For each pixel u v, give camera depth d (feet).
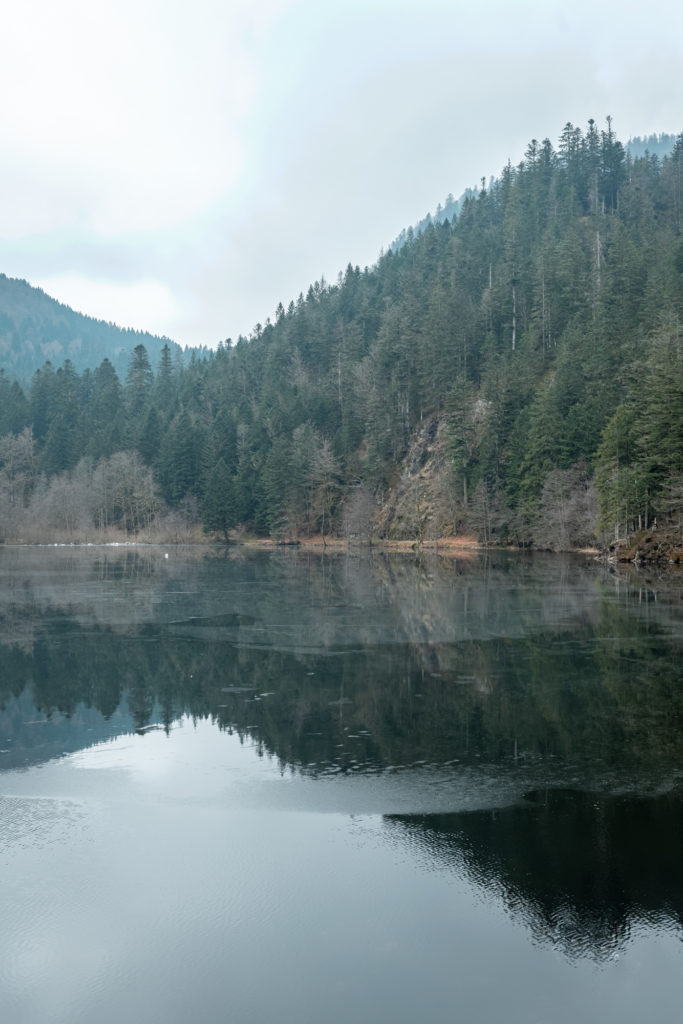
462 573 212.23
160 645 107.45
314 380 510.17
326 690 82.23
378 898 39.70
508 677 87.15
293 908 38.83
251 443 439.22
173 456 426.92
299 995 32.73
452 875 41.88
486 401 343.46
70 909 38.93
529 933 36.83
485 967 34.35
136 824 48.65
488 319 403.54
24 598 161.27
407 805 51.39
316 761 60.23
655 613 133.80
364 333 500.74
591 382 289.74
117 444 460.14
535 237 474.49
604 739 65.36
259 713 73.97
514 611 137.80
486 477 326.65
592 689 81.51
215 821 49.03
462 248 495.41
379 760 60.34
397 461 394.73
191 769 58.59
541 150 585.22
